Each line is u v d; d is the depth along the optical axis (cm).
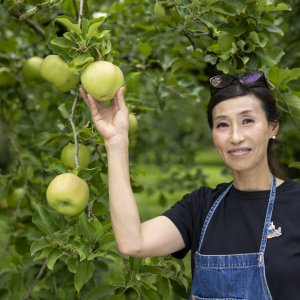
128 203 228
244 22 280
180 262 279
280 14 428
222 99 230
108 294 260
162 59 416
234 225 231
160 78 400
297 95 303
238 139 227
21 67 418
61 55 246
